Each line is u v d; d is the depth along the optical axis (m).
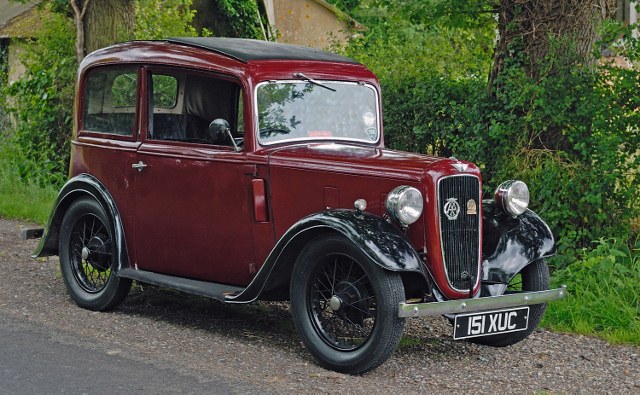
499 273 6.72
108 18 13.19
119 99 7.86
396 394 5.85
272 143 7.01
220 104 7.38
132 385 5.76
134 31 13.41
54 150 15.12
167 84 7.56
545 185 9.41
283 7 29.05
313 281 6.46
